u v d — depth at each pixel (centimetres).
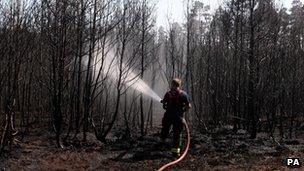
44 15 1065
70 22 1109
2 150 969
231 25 1664
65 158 1004
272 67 1498
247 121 1633
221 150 1169
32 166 923
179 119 1065
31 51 1092
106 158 1034
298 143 1362
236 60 1672
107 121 1656
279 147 1222
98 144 1201
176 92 1077
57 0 1066
